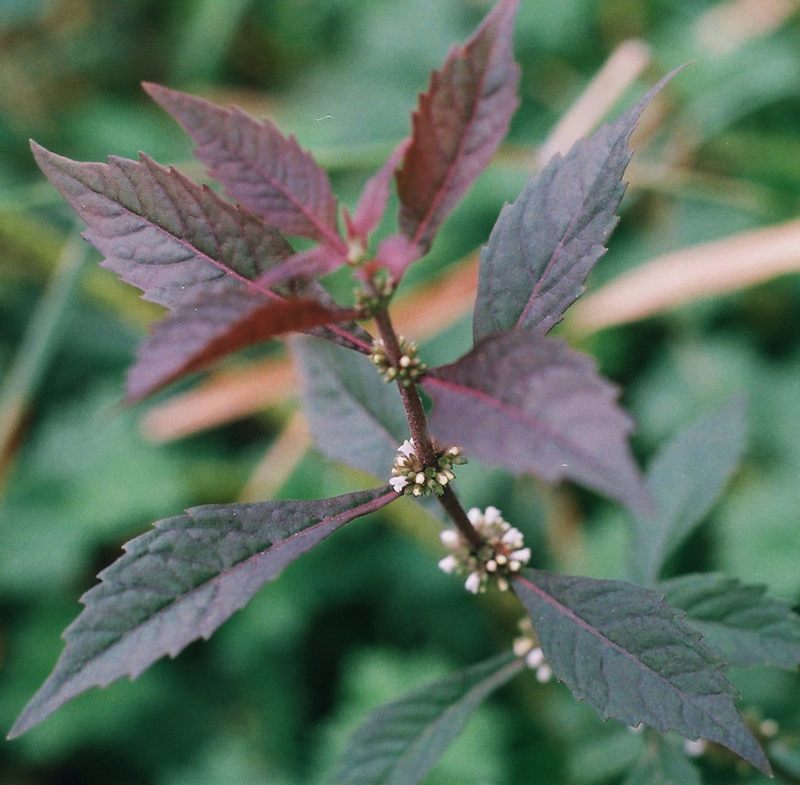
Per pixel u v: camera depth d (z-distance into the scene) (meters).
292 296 0.30
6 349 0.68
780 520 0.51
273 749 0.54
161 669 0.57
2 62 0.77
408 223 0.29
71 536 0.59
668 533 0.36
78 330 0.68
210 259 0.30
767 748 0.37
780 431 0.56
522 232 0.30
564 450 0.26
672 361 0.61
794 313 0.61
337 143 0.70
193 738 0.55
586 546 0.56
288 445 0.56
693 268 0.53
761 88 0.65
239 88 0.82
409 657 0.56
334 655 0.58
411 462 0.31
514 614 0.56
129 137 0.73
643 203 0.66
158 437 0.58
